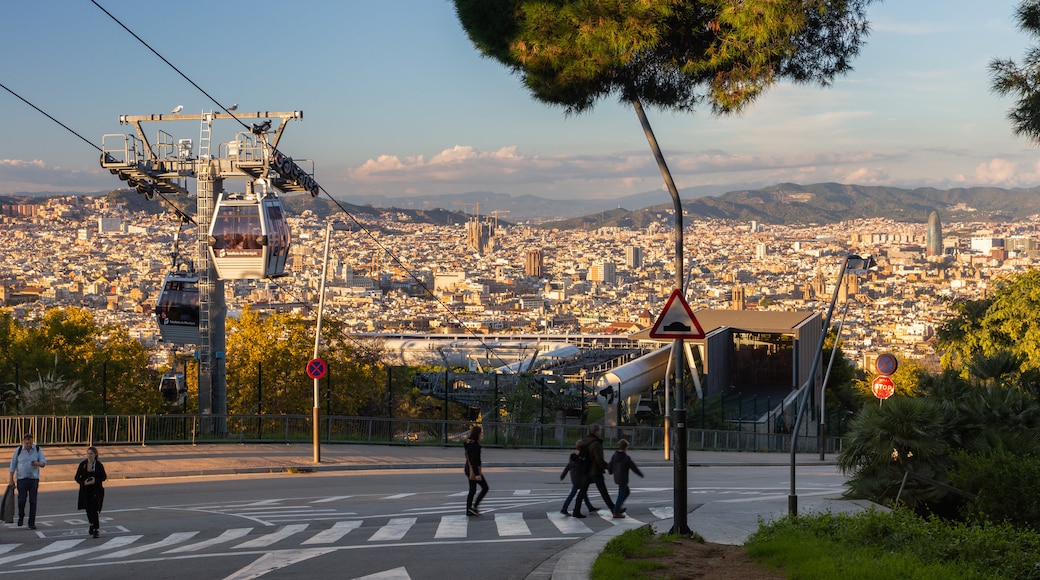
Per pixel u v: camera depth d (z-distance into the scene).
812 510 20.53
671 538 15.54
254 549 16.84
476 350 106.06
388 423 46.28
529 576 13.70
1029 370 30.47
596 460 21.56
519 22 16.42
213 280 51.78
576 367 91.69
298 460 36.12
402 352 102.38
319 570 14.53
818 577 11.70
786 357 98.38
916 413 23.84
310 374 36.19
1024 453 23.30
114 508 23.91
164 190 54.38
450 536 18.39
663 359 81.12
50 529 20.36
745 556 14.14
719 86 17.02
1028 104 19.20
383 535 18.52
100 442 38.47
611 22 15.80
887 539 15.12
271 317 76.69
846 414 84.56
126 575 14.55
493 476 34.03
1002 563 13.48
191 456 36.09
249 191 50.72
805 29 16.67
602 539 16.58
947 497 23.19
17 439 36.84
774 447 62.94
